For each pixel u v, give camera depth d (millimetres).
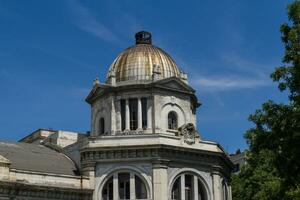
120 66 62031
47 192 50531
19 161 53938
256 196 53875
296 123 33656
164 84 58594
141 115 57688
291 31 34188
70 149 60406
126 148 52438
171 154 52875
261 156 58094
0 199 48156
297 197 35312
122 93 58656
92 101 62000
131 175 52156
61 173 54125
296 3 34469
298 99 33812
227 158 58125
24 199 49375
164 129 57469
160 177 51562
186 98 60219
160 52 63750
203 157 54719
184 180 53344
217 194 54625
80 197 52031
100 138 53719
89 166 53125
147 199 51125
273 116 35375
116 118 58188
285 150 33906
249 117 36844
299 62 33594
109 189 52719
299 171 34344
